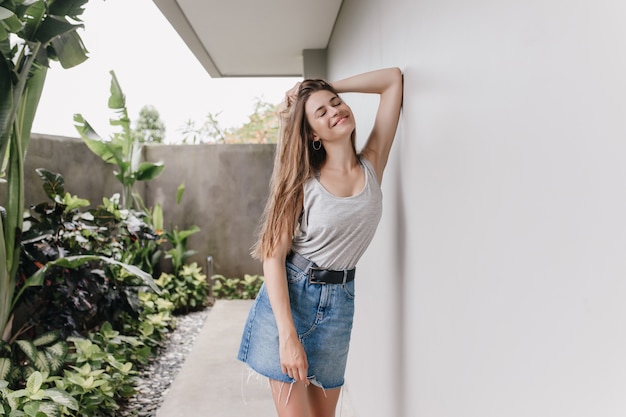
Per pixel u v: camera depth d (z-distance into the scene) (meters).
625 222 0.67
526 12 0.91
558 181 0.83
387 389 2.19
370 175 1.87
